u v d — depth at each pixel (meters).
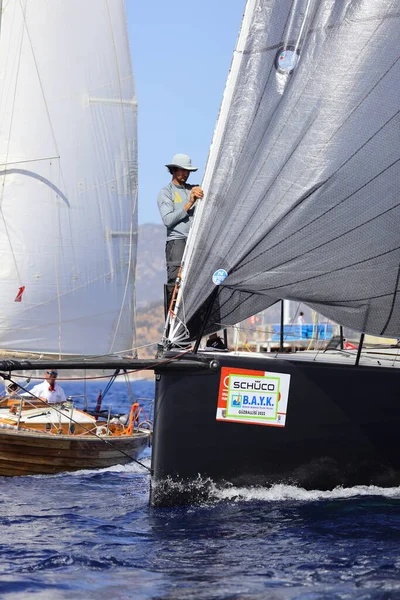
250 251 11.00
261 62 11.29
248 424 11.05
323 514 10.39
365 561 8.57
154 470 10.98
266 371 11.09
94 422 17.33
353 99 10.95
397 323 10.96
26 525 10.60
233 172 11.12
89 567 8.55
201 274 11.12
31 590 7.83
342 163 10.87
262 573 8.25
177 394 10.94
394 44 10.98
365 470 11.37
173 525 10.12
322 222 10.88
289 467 11.19
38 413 16.91
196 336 11.25
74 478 15.44
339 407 11.25
